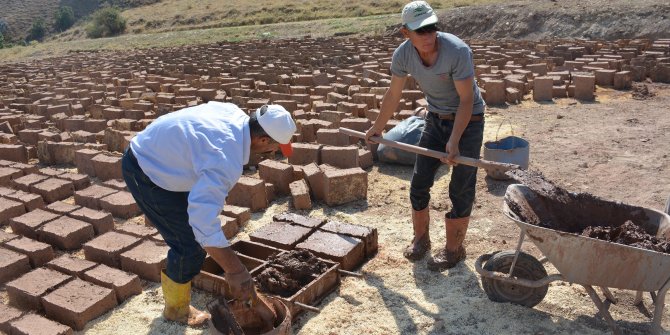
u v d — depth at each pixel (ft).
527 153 21.09
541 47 54.49
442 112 14.24
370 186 21.67
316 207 19.88
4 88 51.31
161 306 14.23
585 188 20.49
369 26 96.78
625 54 45.44
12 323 13.12
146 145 10.99
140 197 11.43
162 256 15.65
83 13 198.59
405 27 12.82
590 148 25.02
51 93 42.93
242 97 35.81
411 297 14.05
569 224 12.98
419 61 13.61
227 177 10.12
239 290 10.56
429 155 13.93
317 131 25.86
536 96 35.37
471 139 14.12
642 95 34.76
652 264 10.69
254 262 14.79
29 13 206.69
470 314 13.20
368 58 54.54
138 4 186.29
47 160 27.20
